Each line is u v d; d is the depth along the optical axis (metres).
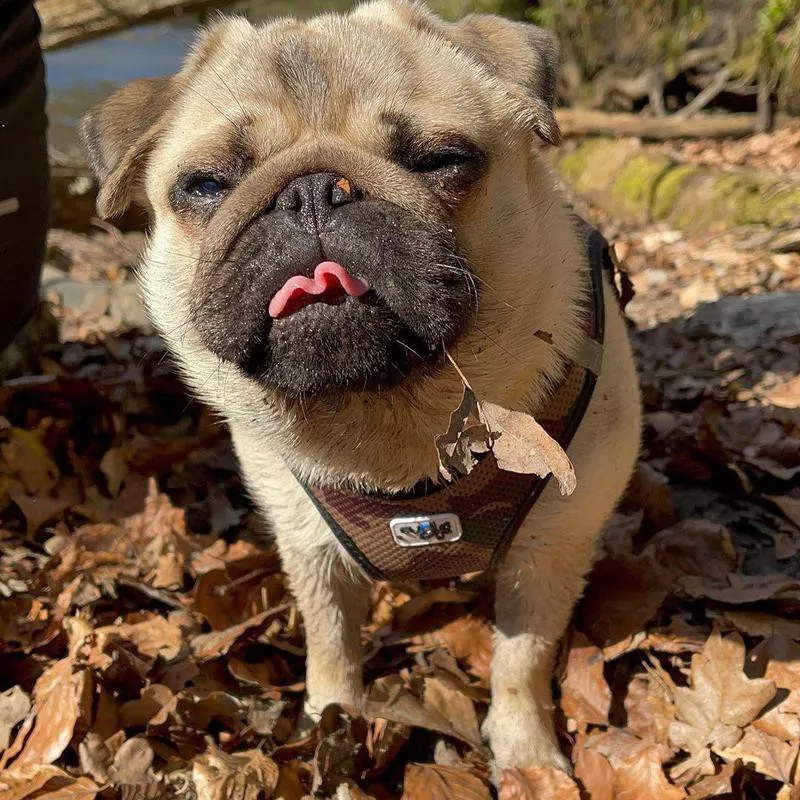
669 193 1.29
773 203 1.13
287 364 0.31
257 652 0.47
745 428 0.59
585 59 1.78
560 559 0.39
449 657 0.44
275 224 0.30
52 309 0.90
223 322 0.31
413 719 0.39
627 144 1.48
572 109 1.78
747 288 0.91
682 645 0.42
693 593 0.45
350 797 0.36
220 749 0.38
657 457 0.59
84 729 0.39
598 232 0.43
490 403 0.31
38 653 0.45
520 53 0.38
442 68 0.35
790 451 0.55
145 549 0.54
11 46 0.46
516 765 0.38
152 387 0.71
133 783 0.37
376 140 0.32
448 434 0.31
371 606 0.49
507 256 0.33
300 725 0.41
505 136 0.35
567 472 0.30
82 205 1.32
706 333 0.77
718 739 0.37
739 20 1.59
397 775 0.39
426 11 0.39
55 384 0.68
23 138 0.48
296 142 0.32
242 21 0.40
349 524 0.38
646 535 0.52
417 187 0.31
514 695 0.40
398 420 0.33
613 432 0.38
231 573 0.50
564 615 0.40
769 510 0.52
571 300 0.36
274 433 0.36
